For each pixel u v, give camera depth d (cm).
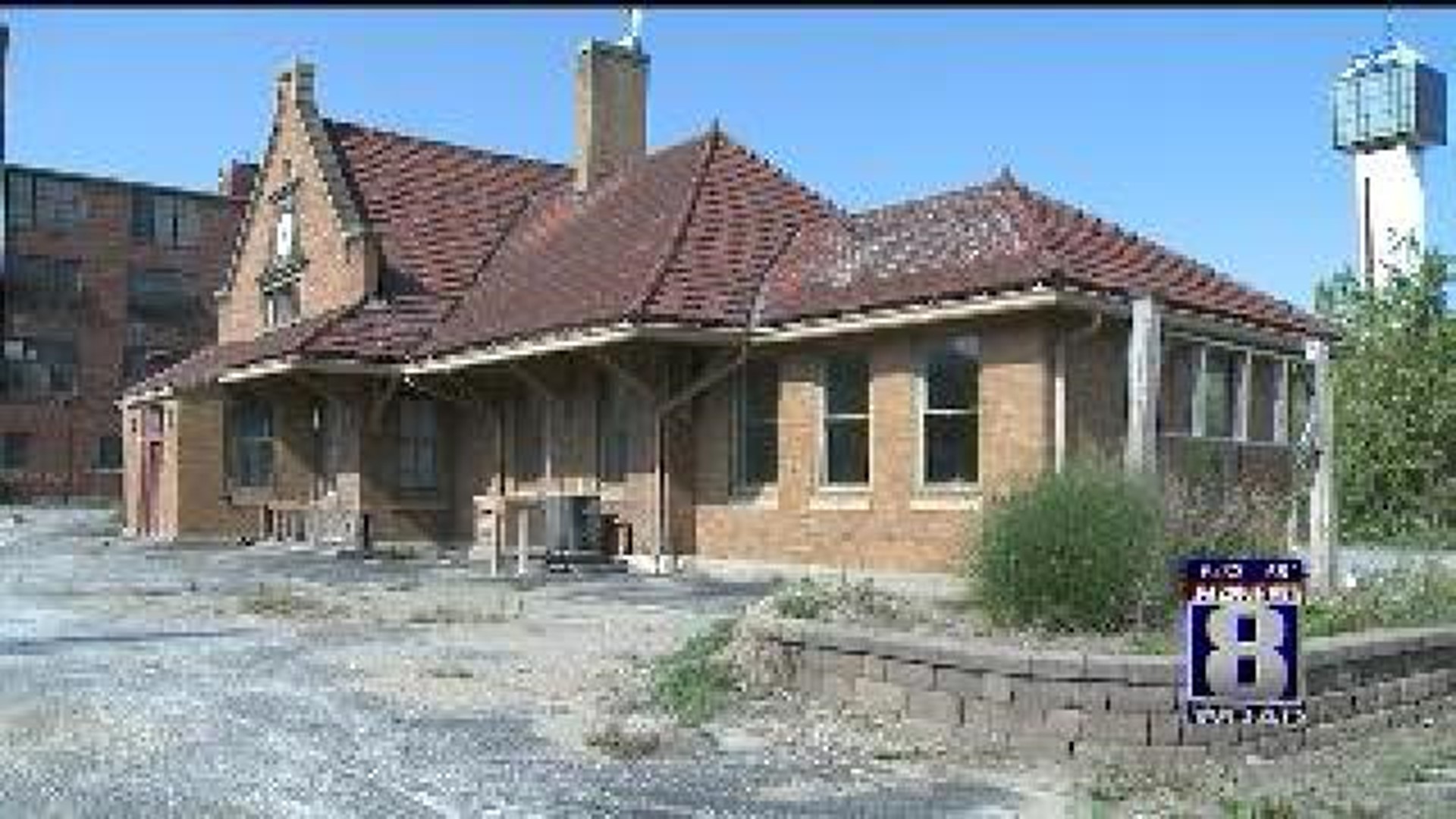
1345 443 3391
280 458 2936
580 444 2394
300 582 2103
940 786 866
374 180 3036
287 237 3152
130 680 1182
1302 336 1948
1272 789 864
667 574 2145
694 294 2112
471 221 3045
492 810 786
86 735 961
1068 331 1711
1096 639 1073
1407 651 1084
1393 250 4019
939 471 1838
